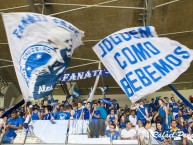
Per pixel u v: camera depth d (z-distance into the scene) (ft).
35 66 19.04
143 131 26.20
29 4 43.16
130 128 27.53
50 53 19.66
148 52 19.02
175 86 63.98
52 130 28.63
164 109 31.12
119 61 19.13
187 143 25.76
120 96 67.10
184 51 18.75
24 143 27.91
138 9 44.50
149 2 40.34
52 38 19.95
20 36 19.62
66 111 31.53
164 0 42.55
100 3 44.09
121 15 45.98
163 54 18.84
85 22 47.75
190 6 43.80
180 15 45.47
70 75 42.39
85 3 44.60
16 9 46.29
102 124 28.35
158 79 18.06
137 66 18.63
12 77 62.75
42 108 35.53
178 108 39.06
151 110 39.75
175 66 18.43
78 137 28.07
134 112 31.78
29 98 18.37
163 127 29.50
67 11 44.62
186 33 49.19
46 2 44.45
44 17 20.22
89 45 52.42
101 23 47.73
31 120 29.04
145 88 17.88
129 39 19.58
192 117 34.37
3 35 50.34
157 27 48.21
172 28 48.39
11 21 19.84
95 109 31.17
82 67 58.08
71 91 59.77
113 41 19.69
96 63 56.39
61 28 20.30
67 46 20.33
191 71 57.88
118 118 32.60
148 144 25.43
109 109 35.68
